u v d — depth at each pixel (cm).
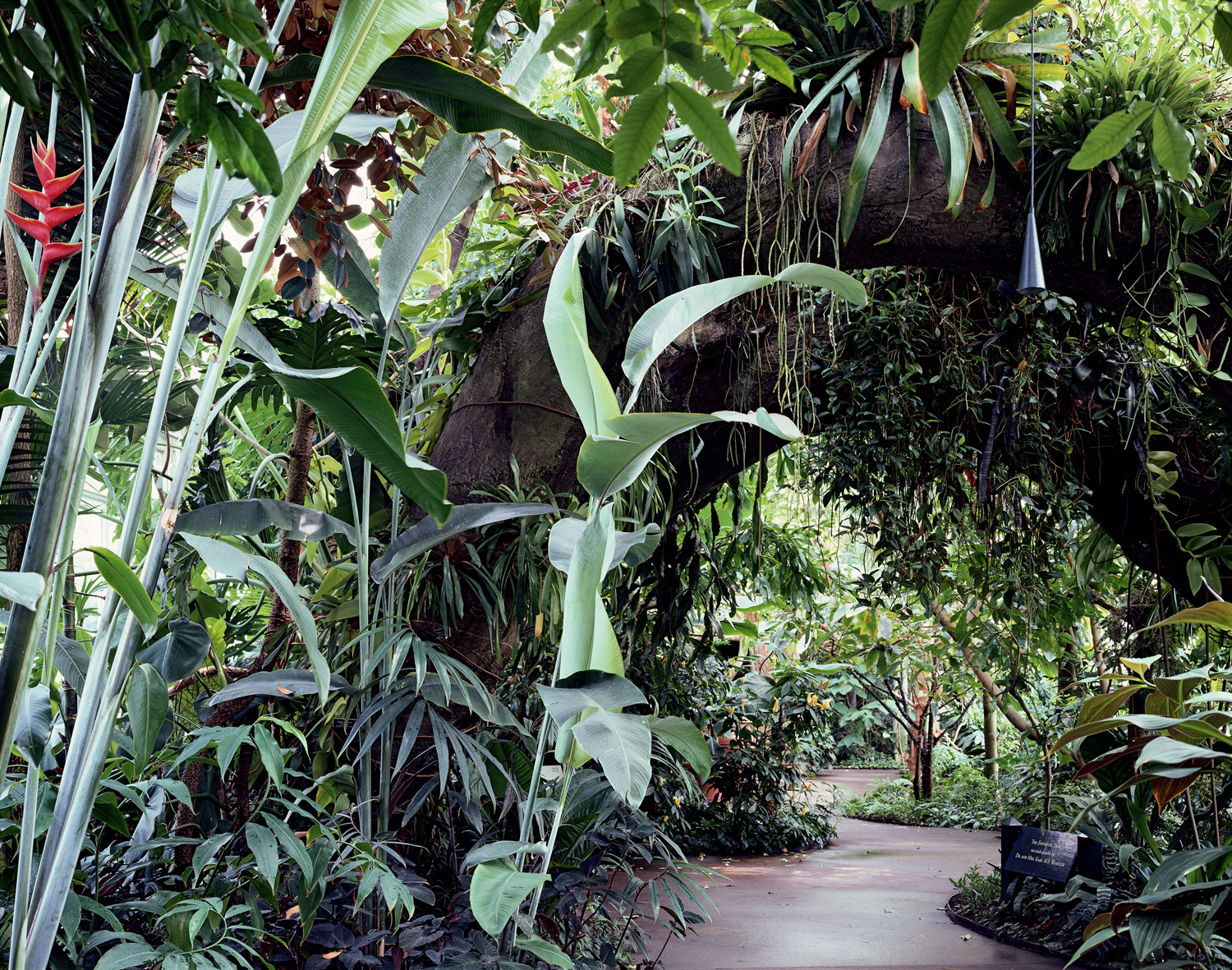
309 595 283
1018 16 67
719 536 416
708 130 79
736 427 317
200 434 138
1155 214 277
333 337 240
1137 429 332
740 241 287
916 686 959
